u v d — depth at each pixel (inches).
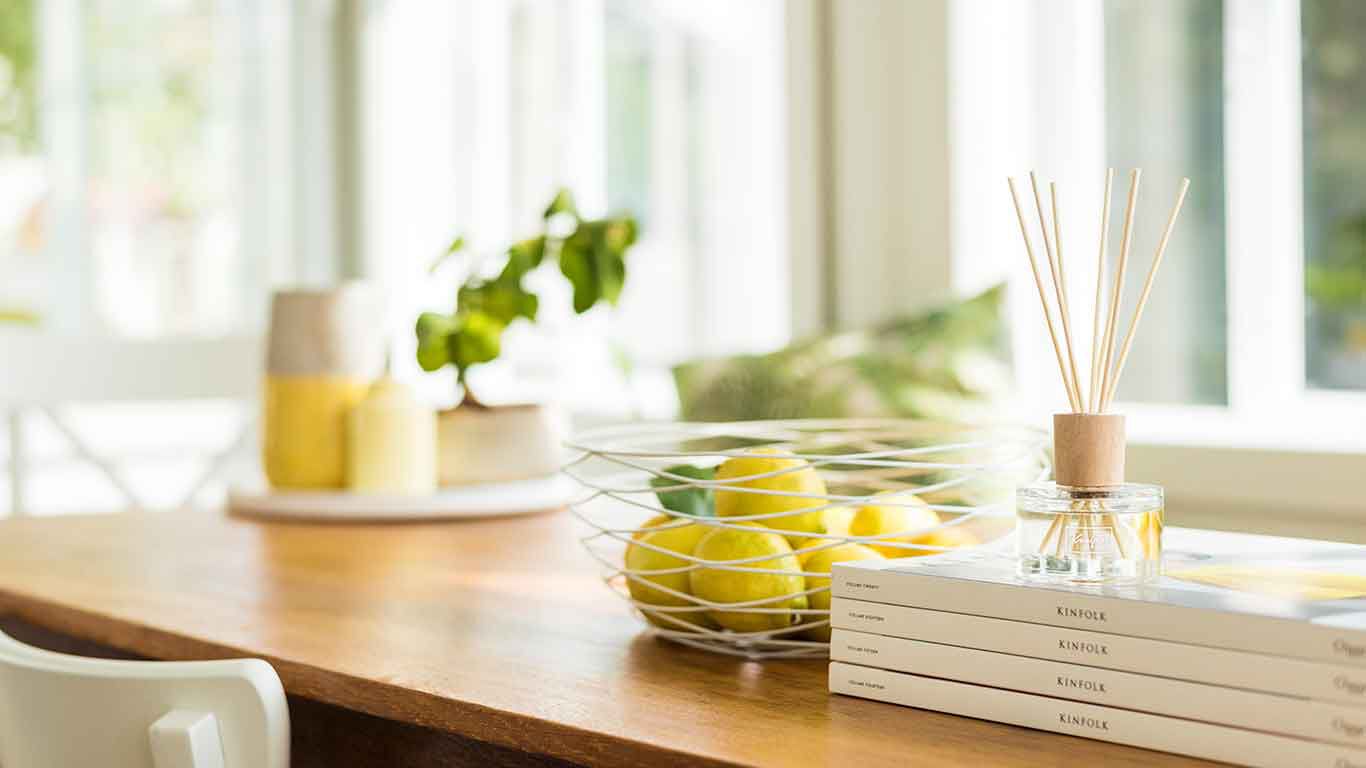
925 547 30.4
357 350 60.1
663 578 31.7
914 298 98.6
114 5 132.3
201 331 138.3
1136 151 91.0
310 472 59.6
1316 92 82.4
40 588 41.9
